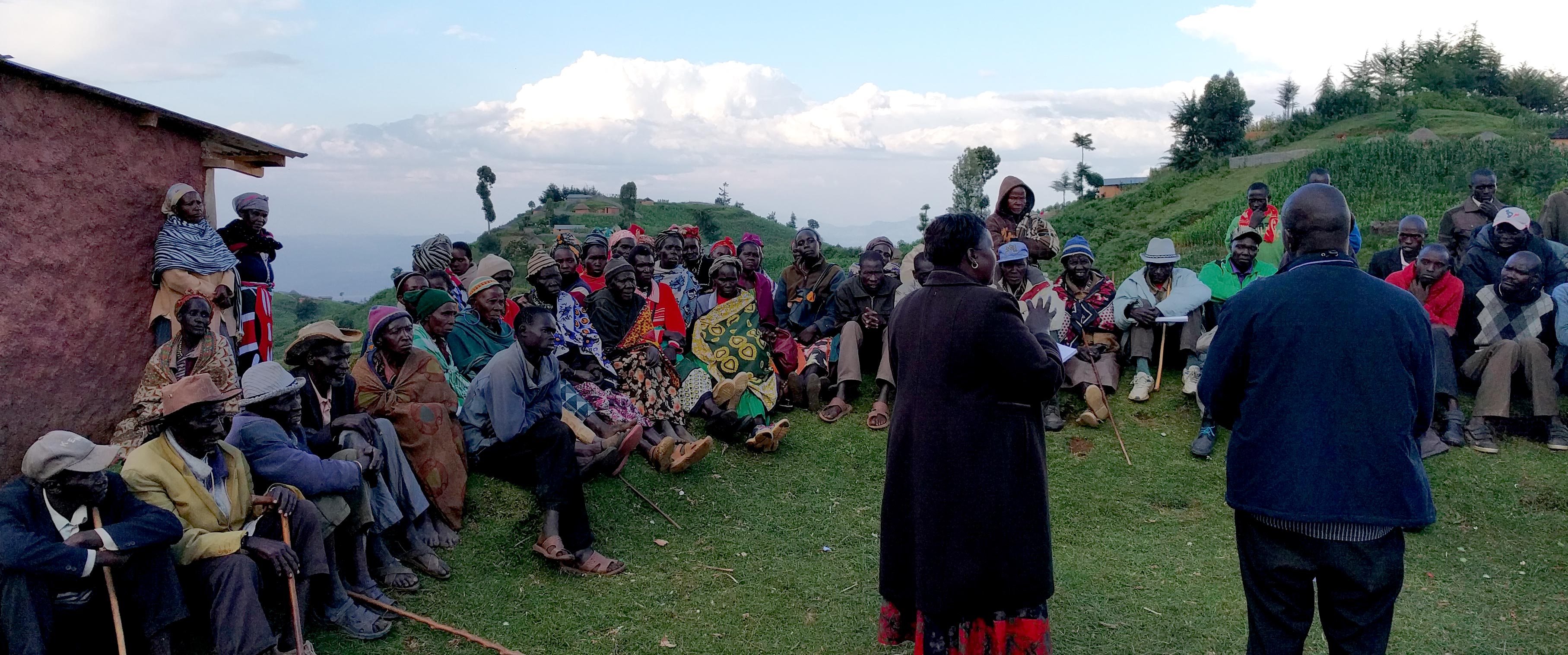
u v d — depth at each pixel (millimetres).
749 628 5250
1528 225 8109
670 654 4918
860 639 5141
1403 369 3512
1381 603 3613
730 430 7816
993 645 4117
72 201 5863
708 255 10023
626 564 5957
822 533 6645
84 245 5949
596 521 6398
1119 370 9055
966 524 4020
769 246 78938
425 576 5410
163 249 6297
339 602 4785
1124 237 39094
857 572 6035
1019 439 4082
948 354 4047
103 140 6074
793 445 8039
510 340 7195
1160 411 8547
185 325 5832
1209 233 33875
